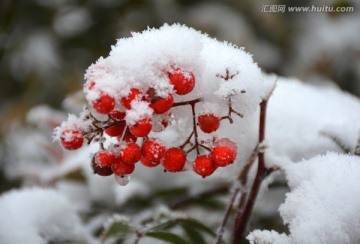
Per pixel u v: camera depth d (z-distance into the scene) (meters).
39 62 0.68
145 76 0.28
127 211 0.43
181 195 0.43
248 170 0.33
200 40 0.30
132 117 0.28
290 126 0.36
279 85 0.39
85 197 0.44
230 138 0.33
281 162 0.33
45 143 0.51
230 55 0.30
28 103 0.67
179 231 0.39
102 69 0.29
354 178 0.31
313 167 0.32
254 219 0.40
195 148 0.31
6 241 0.35
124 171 0.29
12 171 0.53
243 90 0.30
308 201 0.30
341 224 0.30
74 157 0.46
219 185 0.41
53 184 0.45
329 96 0.39
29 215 0.36
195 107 0.31
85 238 0.37
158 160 0.29
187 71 0.29
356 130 0.35
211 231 0.36
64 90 0.68
